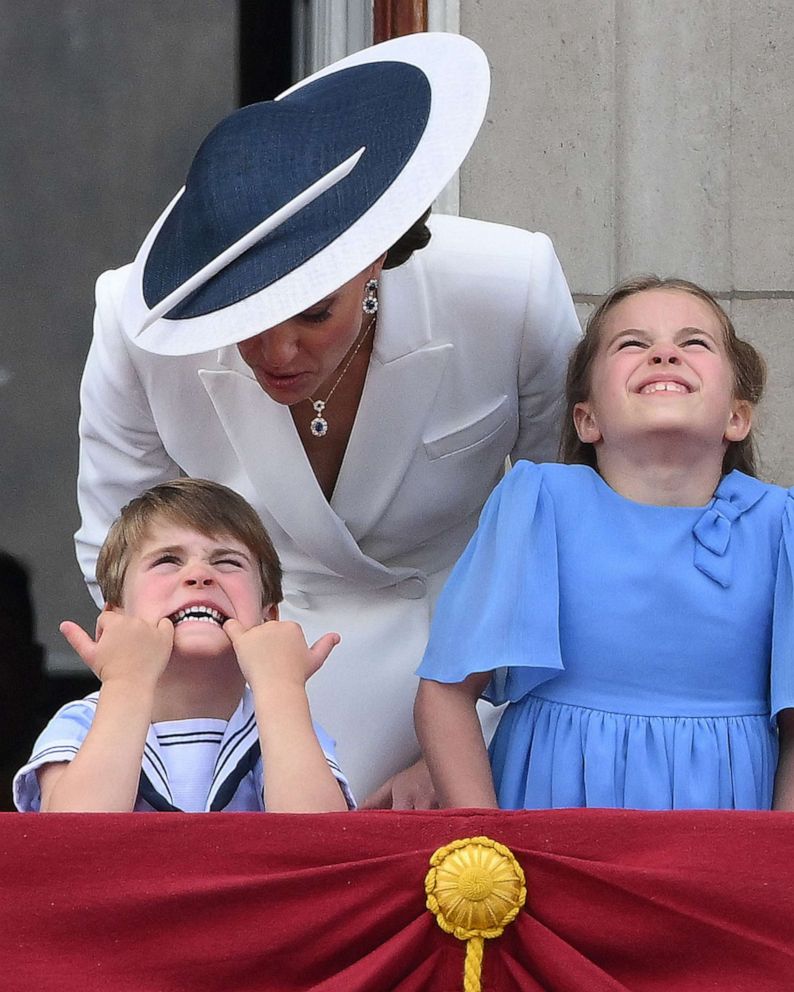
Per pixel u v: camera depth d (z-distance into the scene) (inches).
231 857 309.6
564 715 393.7
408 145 374.3
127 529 398.9
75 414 616.7
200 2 622.8
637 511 408.2
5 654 610.2
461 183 606.5
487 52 611.2
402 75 393.4
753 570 402.3
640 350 418.0
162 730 384.8
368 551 463.2
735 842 311.6
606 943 308.0
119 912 305.0
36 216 618.2
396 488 443.5
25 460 615.5
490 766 411.2
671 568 398.9
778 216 617.6
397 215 363.9
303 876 307.1
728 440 431.5
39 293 617.6
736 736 389.1
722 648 394.0
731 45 617.9
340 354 384.5
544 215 609.3
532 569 399.5
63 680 613.3
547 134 610.9
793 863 309.9
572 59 612.4
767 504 412.2
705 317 423.5
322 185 369.4
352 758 455.2
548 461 466.3
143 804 374.0
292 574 460.8
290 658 377.4
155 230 414.9
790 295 615.8
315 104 395.5
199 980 304.5
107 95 621.0
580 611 398.6
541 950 305.6
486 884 305.7
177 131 621.9
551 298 436.8
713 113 616.1
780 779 392.5
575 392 433.1
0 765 606.5
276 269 364.5
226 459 450.0
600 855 312.7
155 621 383.9
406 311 421.7
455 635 404.8
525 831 313.6
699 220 613.6
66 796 350.6
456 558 473.7
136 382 445.1
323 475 445.4
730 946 307.1
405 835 312.5
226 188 378.6
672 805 382.9
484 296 430.0
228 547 394.6
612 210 612.1
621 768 386.6
